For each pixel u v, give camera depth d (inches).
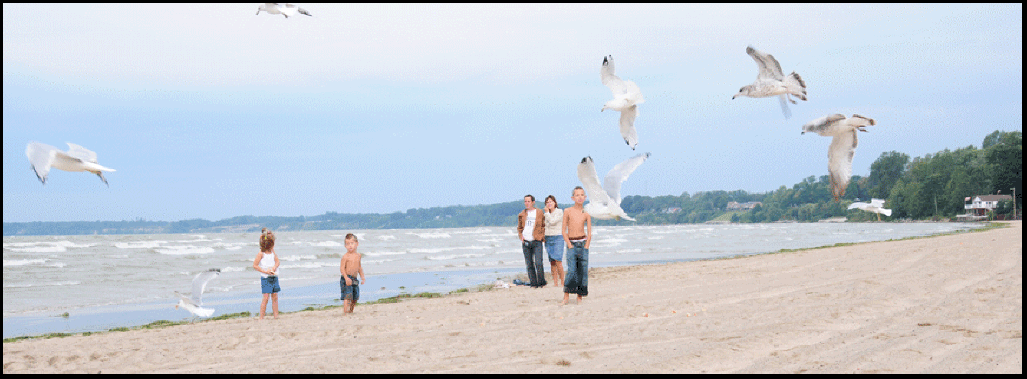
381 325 378.9
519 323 369.1
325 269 1039.0
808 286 498.9
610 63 295.3
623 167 328.8
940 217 5625.0
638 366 249.0
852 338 288.2
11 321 519.8
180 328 405.1
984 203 5032.0
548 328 345.7
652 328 332.5
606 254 1352.1
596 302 459.2
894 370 230.4
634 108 296.4
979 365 233.8
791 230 3826.3
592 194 337.1
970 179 5492.1
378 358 279.1
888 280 489.7
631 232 3575.3
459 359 272.2
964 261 603.2
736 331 313.6
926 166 6003.9
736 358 256.8
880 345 271.4
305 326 391.2
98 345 342.6
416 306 491.2
